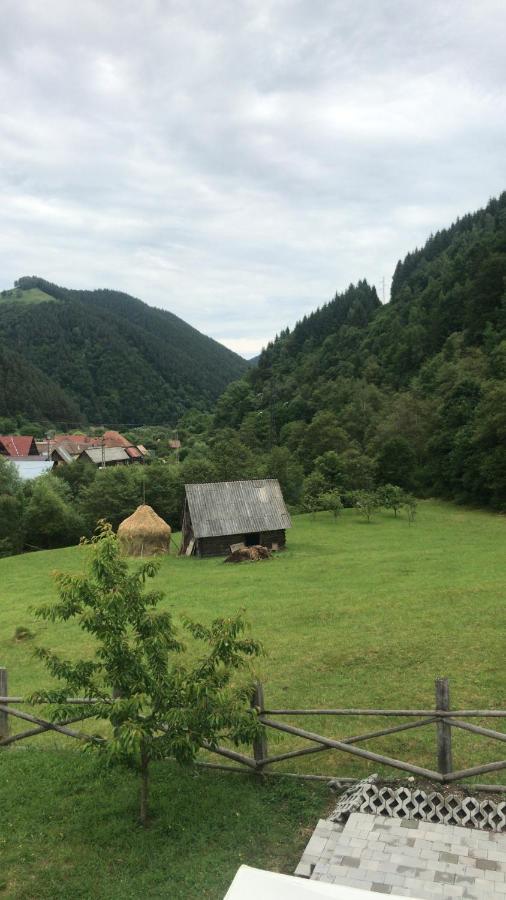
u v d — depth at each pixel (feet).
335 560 123.85
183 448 489.26
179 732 28.53
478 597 78.95
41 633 81.25
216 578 112.37
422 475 275.18
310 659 59.11
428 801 28.99
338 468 258.37
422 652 58.03
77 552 159.02
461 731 40.19
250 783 34.37
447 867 24.58
